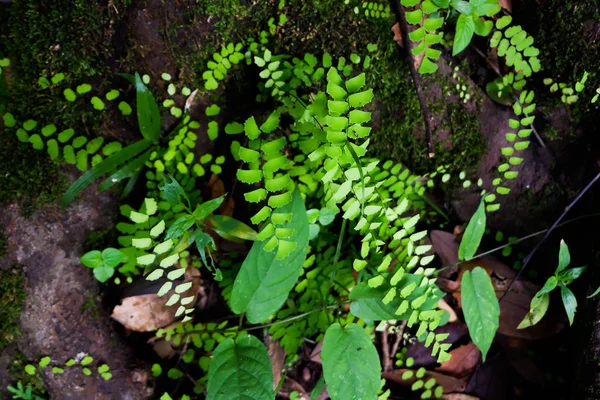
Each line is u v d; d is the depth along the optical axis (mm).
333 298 978
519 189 1007
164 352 978
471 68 982
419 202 1009
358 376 839
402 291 839
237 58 948
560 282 878
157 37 933
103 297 959
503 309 995
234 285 844
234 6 933
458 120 997
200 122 983
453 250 1011
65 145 922
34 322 930
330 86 785
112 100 943
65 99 922
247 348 846
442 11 945
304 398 993
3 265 918
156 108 910
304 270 984
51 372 939
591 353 913
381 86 979
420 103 948
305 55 934
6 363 936
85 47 915
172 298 886
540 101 972
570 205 954
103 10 909
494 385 1009
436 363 1014
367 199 854
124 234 962
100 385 951
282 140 805
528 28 947
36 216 925
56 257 935
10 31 899
